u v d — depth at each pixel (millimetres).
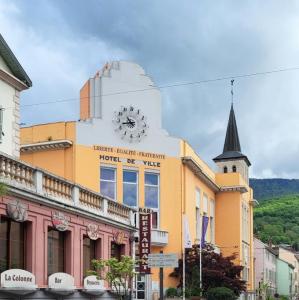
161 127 44500
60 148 40406
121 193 41969
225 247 58438
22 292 20812
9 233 21156
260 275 82750
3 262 20766
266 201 182875
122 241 30578
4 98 26891
